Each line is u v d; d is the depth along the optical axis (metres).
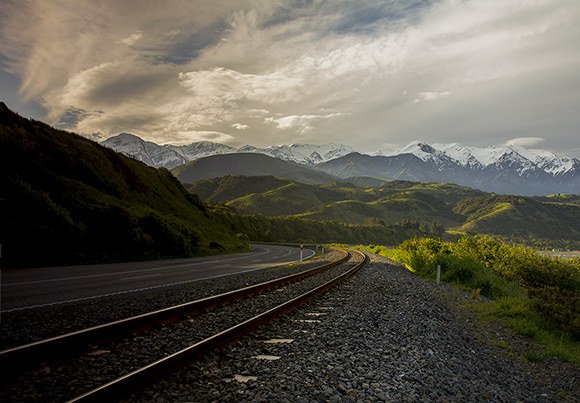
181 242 33.28
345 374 6.34
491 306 16.95
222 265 27.69
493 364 9.45
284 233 134.88
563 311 14.19
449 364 8.17
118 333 7.50
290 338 8.24
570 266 26.36
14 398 4.59
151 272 20.61
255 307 11.61
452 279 25.34
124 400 4.63
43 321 8.70
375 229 187.25
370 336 9.14
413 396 5.79
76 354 6.34
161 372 5.44
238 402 4.87
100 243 25.80
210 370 5.89
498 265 28.14
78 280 15.98
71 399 4.36
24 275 16.53
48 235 21.48
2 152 25.80
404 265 35.03
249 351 7.06
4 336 7.32
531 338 12.91
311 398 5.25
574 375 9.59
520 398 7.22
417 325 11.43
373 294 16.22
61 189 27.38
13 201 21.50
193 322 9.13
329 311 11.71
